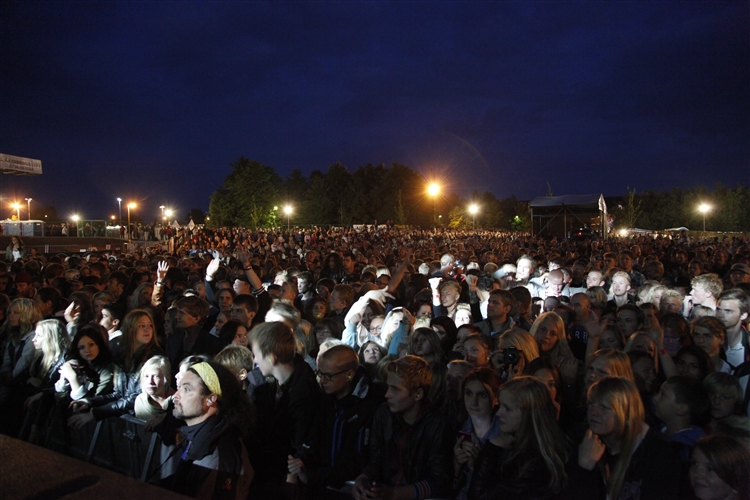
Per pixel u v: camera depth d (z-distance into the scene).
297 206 79.19
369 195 79.31
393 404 3.00
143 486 1.46
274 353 3.39
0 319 6.56
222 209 66.06
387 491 2.87
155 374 3.98
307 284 7.68
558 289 6.77
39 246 29.72
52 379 5.13
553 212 37.38
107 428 4.31
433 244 20.92
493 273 8.28
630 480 2.56
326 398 3.51
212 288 7.58
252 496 3.29
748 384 3.74
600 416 2.64
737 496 2.40
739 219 55.91
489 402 3.07
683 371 3.92
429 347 4.20
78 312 6.17
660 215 64.31
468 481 3.02
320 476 3.13
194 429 2.90
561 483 2.66
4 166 29.77
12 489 1.40
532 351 4.03
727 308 4.57
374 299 5.41
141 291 6.78
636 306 5.16
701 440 2.55
